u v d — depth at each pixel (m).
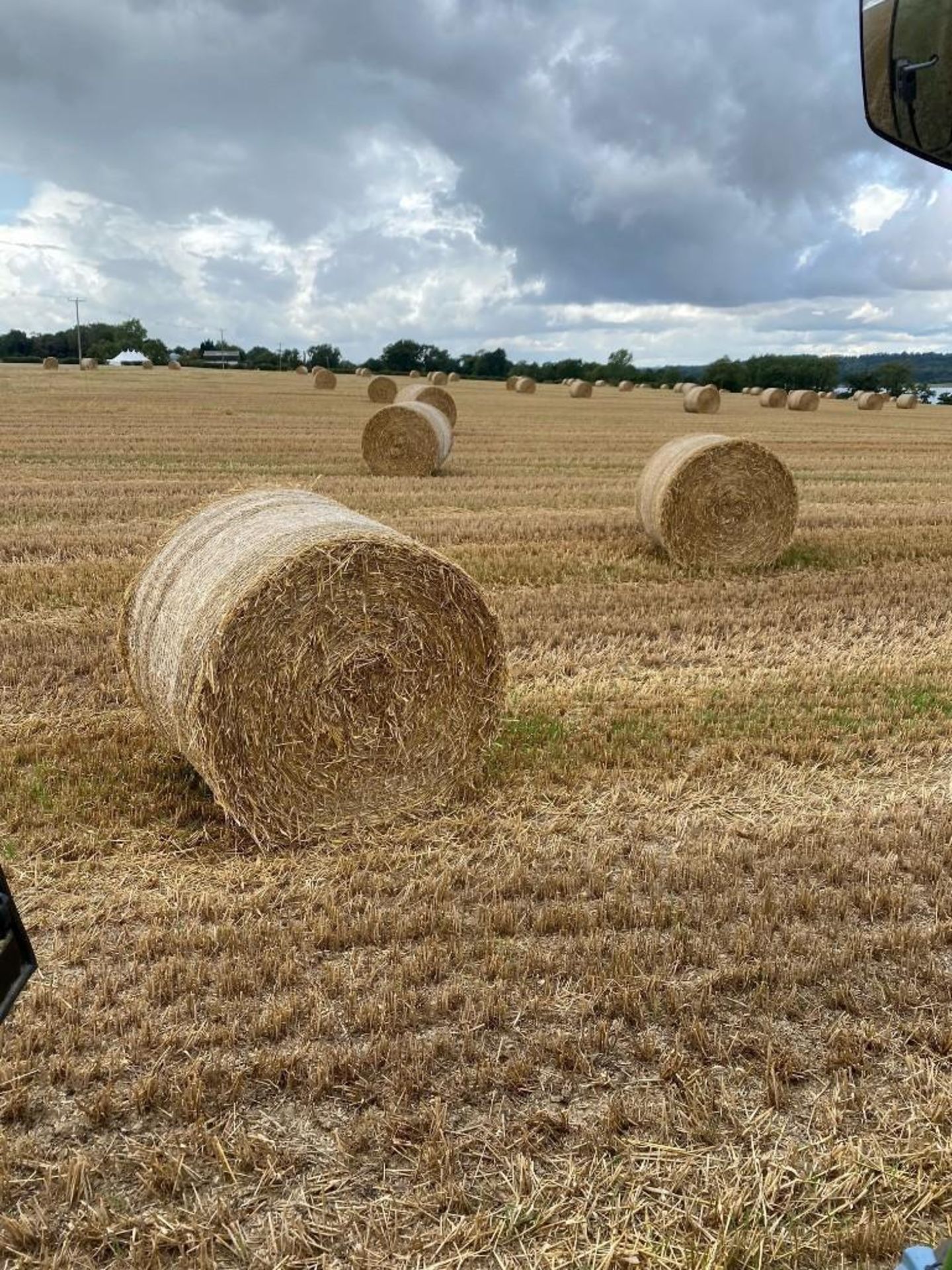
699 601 9.93
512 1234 2.84
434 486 17.17
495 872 4.84
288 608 5.14
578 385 50.97
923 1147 3.14
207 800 5.61
